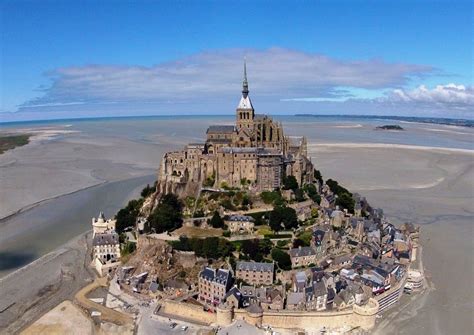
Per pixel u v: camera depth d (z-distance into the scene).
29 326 179.50
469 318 187.12
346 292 189.25
